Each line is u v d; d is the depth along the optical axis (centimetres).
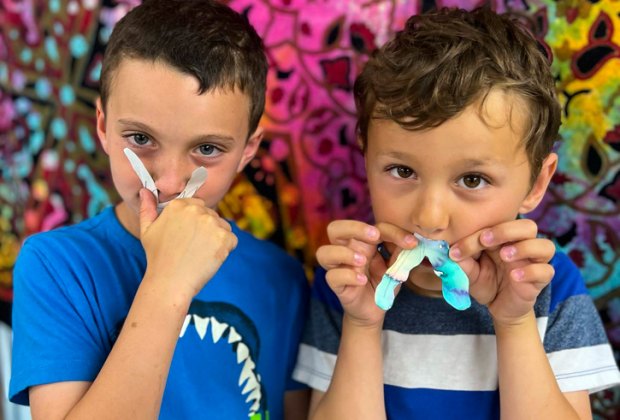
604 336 95
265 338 102
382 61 87
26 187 132
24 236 134
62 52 126
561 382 91
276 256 108
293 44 119
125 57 85
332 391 92
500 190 82
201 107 83
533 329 88
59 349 85
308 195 122
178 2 92
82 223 98
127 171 87
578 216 114
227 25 89
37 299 88
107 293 91
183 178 86
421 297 97
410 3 114
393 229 85
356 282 86
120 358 78
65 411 82
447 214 81
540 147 85
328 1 117
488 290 89
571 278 97
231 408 97
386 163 83
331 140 120
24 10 127
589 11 110
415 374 95
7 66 129
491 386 94
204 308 98
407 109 79
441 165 79
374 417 90
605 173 112
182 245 82
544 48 108
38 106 129
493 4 112
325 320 102
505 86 78
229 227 85
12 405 137
